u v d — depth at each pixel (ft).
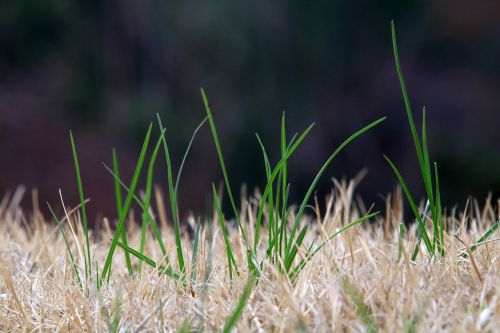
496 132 68.03
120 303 6.29
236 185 67.82
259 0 74.90
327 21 76.48
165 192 56.39
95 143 53.83
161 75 71.67
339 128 74.38
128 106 68.23
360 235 7.35
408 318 5.63
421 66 73.72
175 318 6.05
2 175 45.37
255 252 7.09
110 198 45.50
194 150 67.00
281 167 7.09
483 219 8.83
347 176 72.08
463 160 66.74
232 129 70.79
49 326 6.27
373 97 74.54
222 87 72.79
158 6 72.49
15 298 6.37
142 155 7.22
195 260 7.22
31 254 8.84
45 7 66.49
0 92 58.03
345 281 5.80
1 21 65.00
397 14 75.66
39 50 66.13
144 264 7.43
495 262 6.57
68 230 10.07
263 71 74.38
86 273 7.26
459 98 70.28
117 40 70.38
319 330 5.52
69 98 64.95
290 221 9.43
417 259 7.11
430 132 69.10
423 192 66.95
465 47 72.59
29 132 49.21
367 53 75.97
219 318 5.93
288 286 6.14
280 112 73.92
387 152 72.28
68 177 46.09
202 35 73.26
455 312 5.57
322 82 75.92
